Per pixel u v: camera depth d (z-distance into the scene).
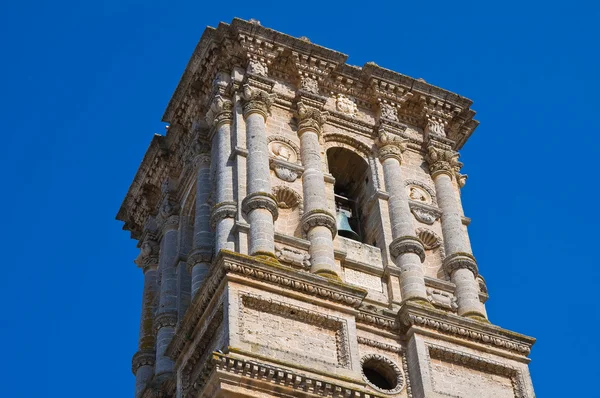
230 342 56.66
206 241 66.88
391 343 61.28
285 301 59.12
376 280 65.00
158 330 68.25
